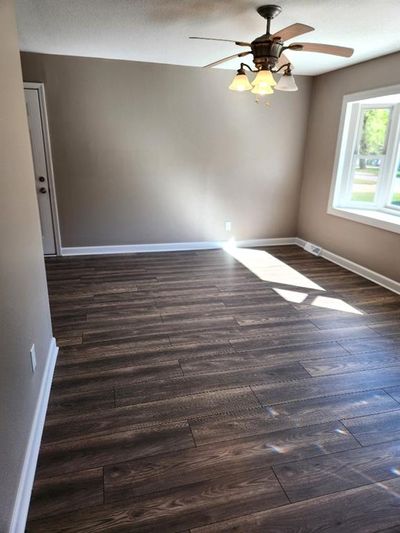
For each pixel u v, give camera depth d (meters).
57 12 2.72
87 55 4.04
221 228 5.23
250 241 5.41
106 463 1.68
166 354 2.57
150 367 2.42
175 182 4.85
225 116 4.75
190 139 4.73
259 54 2.48
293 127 5.05
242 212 5.23
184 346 2.68
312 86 4.91
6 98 1.63
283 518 1.47
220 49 3.71
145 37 3.34
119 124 4.45
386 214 4.22
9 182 1.59
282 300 3.52
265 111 4.87
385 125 4.16
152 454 1.74
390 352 2.67
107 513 1.46
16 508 1.36
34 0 2.50
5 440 1.30
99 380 2.27
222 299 3.51
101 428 1.89
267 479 1.63
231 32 3.15
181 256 4.85
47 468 1.64
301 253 5.09
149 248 5.02
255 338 2.81
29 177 2.03
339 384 2.30
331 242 4.79
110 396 2.13
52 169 4.41
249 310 3.29
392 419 2.02
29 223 1.95
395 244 3.76
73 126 4.33
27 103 4.14
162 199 4.88
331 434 1.90
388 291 3.79
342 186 4.64
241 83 2.65
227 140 4.86
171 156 4.73
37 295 2.04
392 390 2.26
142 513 1.46
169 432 1.88
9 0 1.77
